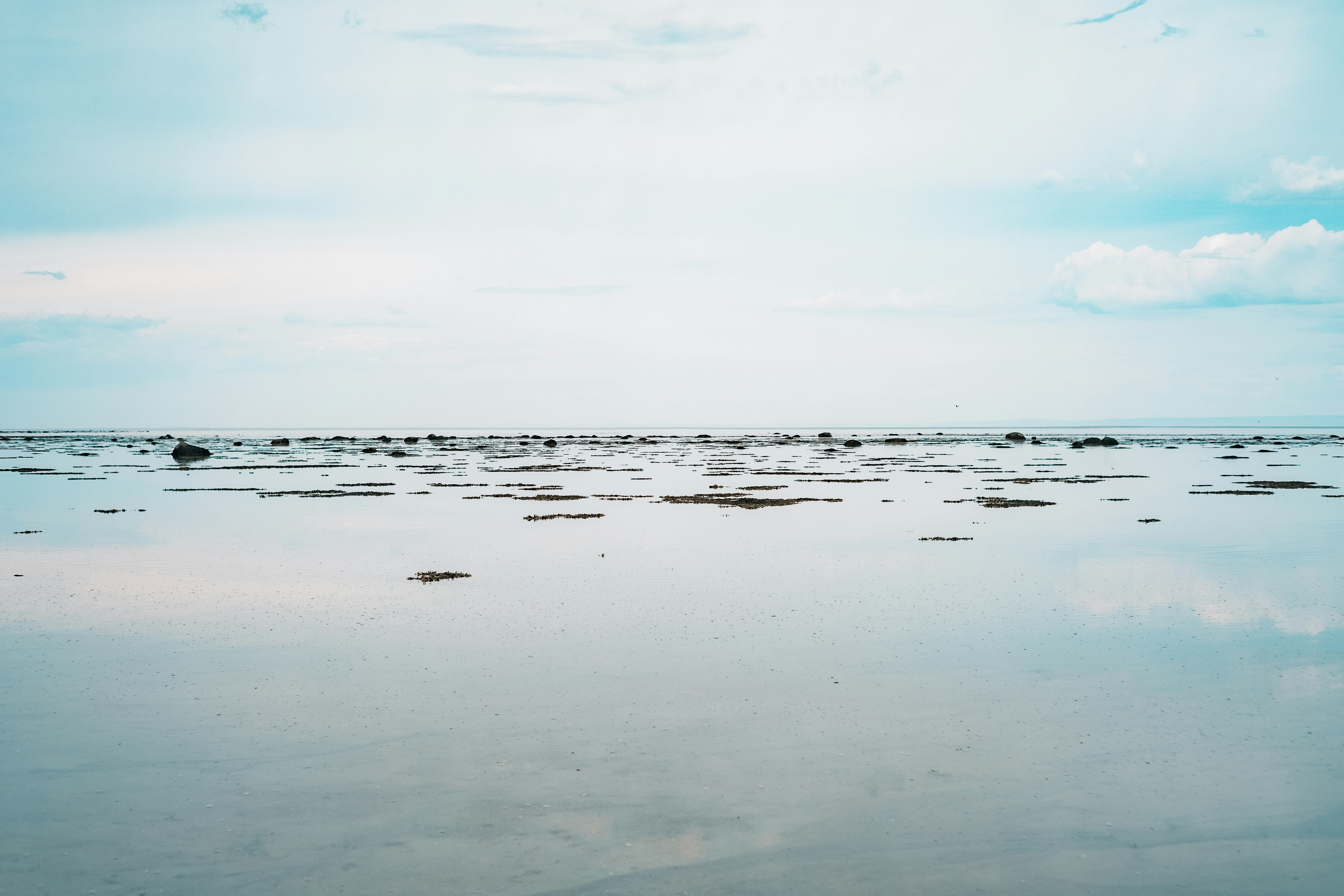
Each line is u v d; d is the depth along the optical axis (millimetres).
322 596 17312
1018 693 11336
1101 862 7230
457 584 18562
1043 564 20938
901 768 8992
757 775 8820
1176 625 14883
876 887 6848
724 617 15508
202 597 17266
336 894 6777
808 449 103750
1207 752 9422
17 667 12578
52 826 7852
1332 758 9242
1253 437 161125
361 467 65375
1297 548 23406
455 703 10961
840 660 12836
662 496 40062
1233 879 6988
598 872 7070
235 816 8023
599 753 9375
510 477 53531
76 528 28094
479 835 7656
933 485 46562
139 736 9922
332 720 10406
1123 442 125750
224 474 56031
